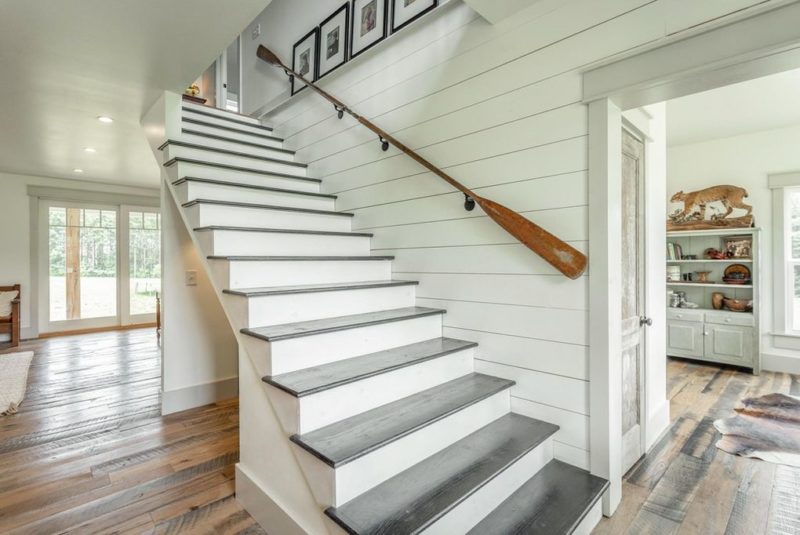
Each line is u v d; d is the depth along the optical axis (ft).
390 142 8.66
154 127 10.09
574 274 5.80
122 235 21.57
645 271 7.93
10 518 6.03
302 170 11.73
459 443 5.93
